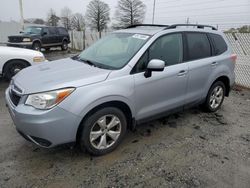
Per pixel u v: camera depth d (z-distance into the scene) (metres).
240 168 3.45
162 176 3.21
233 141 4.21
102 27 49.53
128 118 3.83
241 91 7.63
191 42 4.55
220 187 3.05
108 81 3.40
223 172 3.34
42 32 18.61
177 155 3.69
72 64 4.01
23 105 3.15
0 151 3.65
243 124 4.95
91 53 4.44
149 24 4.71
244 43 8.01
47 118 3.02
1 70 7.15
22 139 4.00
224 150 3.90
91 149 3.45
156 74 3.88
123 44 4.15
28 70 4.00
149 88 3.83
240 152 3.87
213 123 4.89
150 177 3.18
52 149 3.72
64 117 3.09
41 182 3.04
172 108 4.34
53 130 3.07
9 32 28.72
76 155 3.60
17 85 3.43
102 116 3.42
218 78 5.16
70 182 3.05
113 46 4.25
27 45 17.33
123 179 3.13
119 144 3.83
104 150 3.58
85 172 3.24
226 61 5.18
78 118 3.17
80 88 3.18
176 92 4.28
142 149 3.81
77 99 3.14
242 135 4.46
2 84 7.36
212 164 3.51
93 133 3.41
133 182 3.08
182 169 3.37
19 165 3.34
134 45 3.97
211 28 5.13
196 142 4.11
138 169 3.33
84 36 21.91
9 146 3.79
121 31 4.61
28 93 3.15
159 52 4.02
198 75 4.59
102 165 3.39
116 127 3.67
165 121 4.85
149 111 3.97
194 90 4.63
